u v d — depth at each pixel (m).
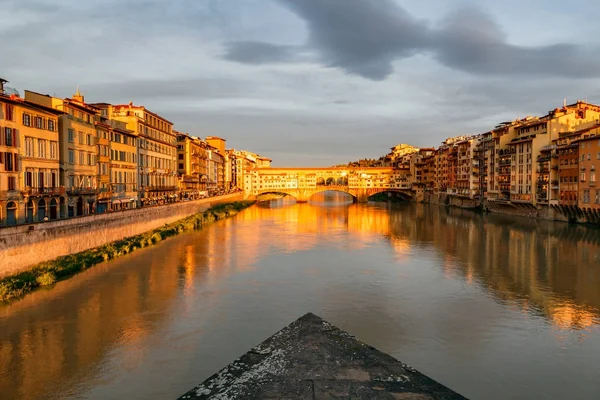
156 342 28.70
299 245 67.38
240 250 61.91
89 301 36.44
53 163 53.41
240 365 6.68
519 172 106.75
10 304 35.19
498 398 22.45
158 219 78.19
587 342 29.27
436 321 33.09
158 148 96.69
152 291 39.78
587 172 81.06
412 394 5.79
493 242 69.38
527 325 32.28
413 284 43.66
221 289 41.09
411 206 162.88
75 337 29.22
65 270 43.75
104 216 56.81
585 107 98.94
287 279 45.34
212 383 6.18
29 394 22.38
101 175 67.62
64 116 56.31
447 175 162.25
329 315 34.31
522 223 92.31
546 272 48.50
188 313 34.22
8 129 45.25
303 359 6.79
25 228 40.91
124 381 23.70
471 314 34.62
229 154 199.00
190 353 27.12
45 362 25.66
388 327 31.86
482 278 46.00
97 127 66.50
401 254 60.09
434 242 70.75
